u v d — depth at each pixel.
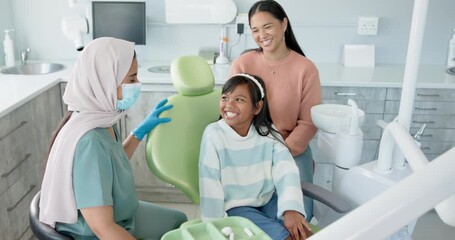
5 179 2.00
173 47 3.14
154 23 3.07
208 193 1.44
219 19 2.99
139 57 3.16
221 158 1.50
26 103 2.18
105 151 1.29
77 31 2.94
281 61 1.88
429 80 2.63
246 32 3.04
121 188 1.38
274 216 1.53
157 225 1.58
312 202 1.69
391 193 0.36
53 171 1.26
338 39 3.10
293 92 1.87
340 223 0.38
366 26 3.03
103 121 1.34
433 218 2.62
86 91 1.33
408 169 1.38
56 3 3.05
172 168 1.47
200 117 1.61
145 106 2.65
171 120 1.53
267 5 1.78
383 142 1.34
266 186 1.55
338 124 1.50
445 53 3.11
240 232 1.17
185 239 1.11
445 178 0.33
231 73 1.97
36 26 3.11
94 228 1.27
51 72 2.86
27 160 2.22
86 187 1.24
